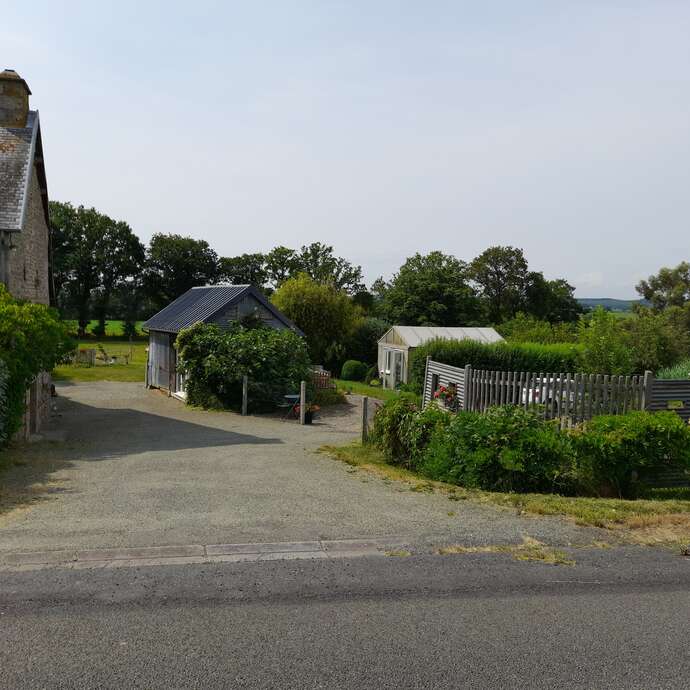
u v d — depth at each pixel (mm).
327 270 79812
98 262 81688
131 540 6633
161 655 4289
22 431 16000
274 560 6078
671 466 10117
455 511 7988
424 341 37562
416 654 4355
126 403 27344
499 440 9938
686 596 5344
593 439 9875
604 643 4539
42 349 14461
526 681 4051
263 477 10602
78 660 4211
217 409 25422
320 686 3961
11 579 5539
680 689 3986
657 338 28969
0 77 19188
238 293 28031
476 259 79125
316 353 48656
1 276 16109
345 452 13898
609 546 6543
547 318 77625
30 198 18969
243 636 4562
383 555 6230
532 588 5465
